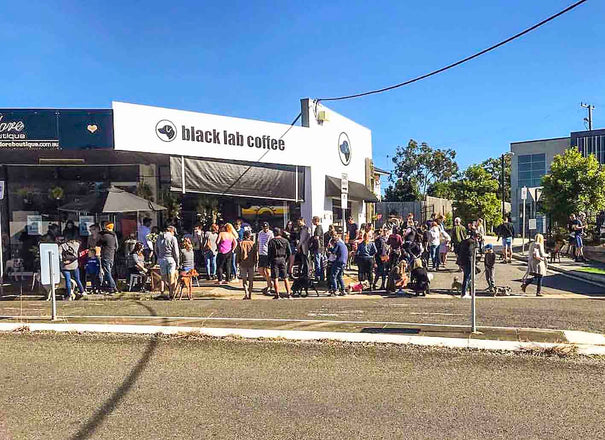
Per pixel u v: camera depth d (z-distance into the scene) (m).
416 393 5.58
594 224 22.84
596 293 12.23
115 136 13.77
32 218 16.20
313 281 14.38
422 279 12.29
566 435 4.50
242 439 4.46
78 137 13.72
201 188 15.31
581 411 5.02
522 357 6.75
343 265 12.64
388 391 5.65
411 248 12.92
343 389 5.73
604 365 6.39
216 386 5.86
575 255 18.98
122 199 13.32
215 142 15.47
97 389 5.78
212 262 14.85
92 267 12.66
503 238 20.23
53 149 13.77
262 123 16.50
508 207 50.72
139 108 14.14
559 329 8.10
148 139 14.27
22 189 16.19
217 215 17.22
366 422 4.81
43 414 5.05
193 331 8.12
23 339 8.00
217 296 12.54
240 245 12.14
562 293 12.30
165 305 11.06
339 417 4.94
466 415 4.96
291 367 6.54
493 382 5.89
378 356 6.91
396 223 17.62
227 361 6.82
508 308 10.13
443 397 5.45
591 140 42.00
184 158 15.03
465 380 5.97
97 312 10.16
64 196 16.30
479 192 37.53
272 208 17.89
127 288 13.19
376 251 13.78
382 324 8.62
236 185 16.00
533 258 11.91
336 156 19.92
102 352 7.27
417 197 53.16
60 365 6.69
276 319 9.25
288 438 4.48
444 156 61.81
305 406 5.23
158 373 6.35
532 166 45.03
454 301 11.27
